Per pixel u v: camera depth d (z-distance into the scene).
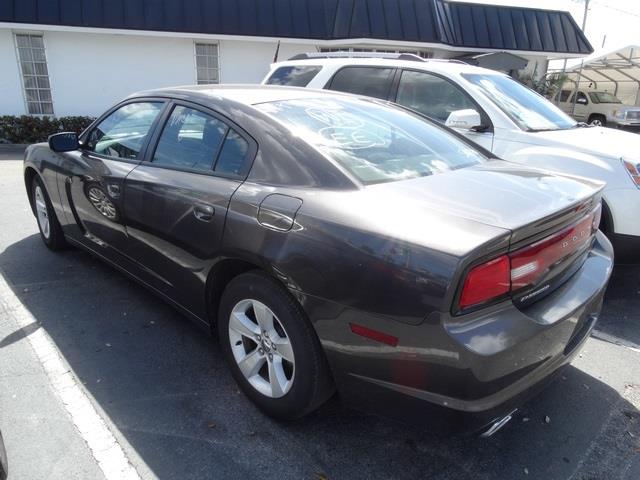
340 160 2.47
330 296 2.09
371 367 2.05
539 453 2.42
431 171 2.66
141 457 2.30
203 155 2.88
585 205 2.42
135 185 3.16
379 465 2.31
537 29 16.56
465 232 1.91
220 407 2.66
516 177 2.68
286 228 2.26
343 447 2.41
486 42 15.84
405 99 5.42
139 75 14.06
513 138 4.64
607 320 3.82
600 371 3.12
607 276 2.64
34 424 2.48
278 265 2.25
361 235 2.04
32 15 12.52
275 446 2.40
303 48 14.93
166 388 2.80
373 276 1.97
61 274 4.25
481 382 1.87
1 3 12.36
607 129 5.23
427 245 1.89
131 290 3.98
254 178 2.55
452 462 2.34
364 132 2.86
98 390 2.76
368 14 14.30
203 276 2.74
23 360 3.02
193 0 13.62
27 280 4.13
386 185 2.37
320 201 2.25
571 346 2.38
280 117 2.72
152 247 3.12
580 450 2.44
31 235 5.29
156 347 3.20
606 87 24.02
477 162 3.02
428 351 1.88
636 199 3.98
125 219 3.30
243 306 2.58
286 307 2.29
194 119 3.02
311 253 2.15
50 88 13.56
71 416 2.54
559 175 2.85
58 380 2.83
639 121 18.86
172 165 3.04
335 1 14.51
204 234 2.64
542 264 2.12
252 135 2.66
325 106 3.07
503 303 1.98
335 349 2.14
